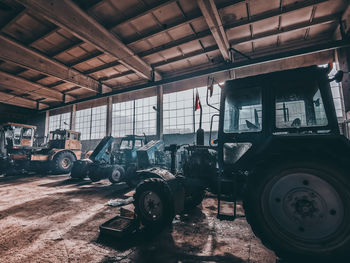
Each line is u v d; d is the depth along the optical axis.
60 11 5.37
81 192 5.00
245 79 2.32
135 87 9.81
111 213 3.23
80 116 15.48
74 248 2.02
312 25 6.30
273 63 7.96
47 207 3.60
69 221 2.85
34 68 8.20
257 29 6.79
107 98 12.54
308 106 1.95
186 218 2.91
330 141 1.63
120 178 6.48
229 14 6.13
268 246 1.66
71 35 7.27
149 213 2.56
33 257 1.84
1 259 1.81
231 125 2.34
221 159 2.34
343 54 6.32
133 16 6.20
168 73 10.52
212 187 2.78
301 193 1.61
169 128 10.92
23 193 4.89
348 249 1.43
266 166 1.76
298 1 5.58
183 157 3.35
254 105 2.23
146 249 1.98
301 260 1.54
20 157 9.38
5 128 9.17
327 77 1.94
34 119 15.37
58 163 8.83
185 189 2.85
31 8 4.86
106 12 6.10
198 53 8.35
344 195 1.48
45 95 12.70
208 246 2.04
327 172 1.54
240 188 2.10
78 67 9.87
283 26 6.61
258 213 1.72
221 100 2.45
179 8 6.00
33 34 7.10
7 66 9.68
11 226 2.66
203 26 6.88
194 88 9.94
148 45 8.00
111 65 9.58
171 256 1.85
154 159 6.01
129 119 12.66
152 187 2.51
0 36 6.81
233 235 2.32
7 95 13.10
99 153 6.64
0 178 7.82
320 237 1.52
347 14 5.73
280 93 2.10
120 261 1.76
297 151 1.68
